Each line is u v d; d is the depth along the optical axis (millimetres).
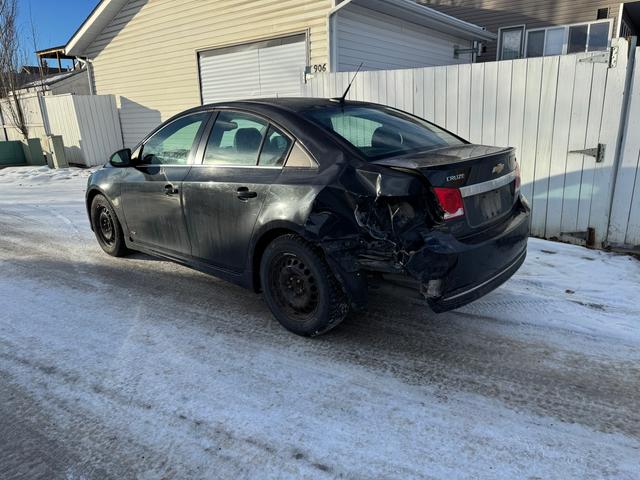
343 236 2912
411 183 2725
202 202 3746
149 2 12258
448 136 3916
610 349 3100
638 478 2059
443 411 2529
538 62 5234
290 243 3174
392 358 3061
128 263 5039
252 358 3094
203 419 2502
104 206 5051
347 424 2447
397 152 3223
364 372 2910
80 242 5910
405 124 3797
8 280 4602
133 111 13914
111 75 14148
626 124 4875
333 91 7039
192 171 3883
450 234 2760
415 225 2742
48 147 13875
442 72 5988
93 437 2381
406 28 11094
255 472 2139
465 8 14109
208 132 3885
